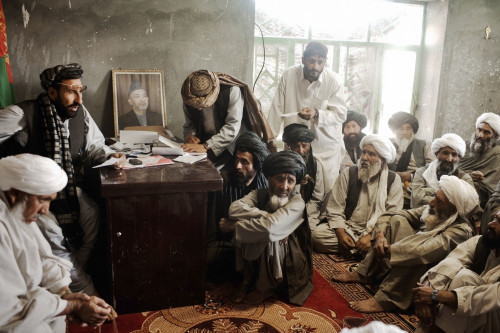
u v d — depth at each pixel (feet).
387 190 12.55
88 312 6.88
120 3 14.28
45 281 7.16
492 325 7.80
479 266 8.41
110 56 14.53
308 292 10.61
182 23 15.01
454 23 17.99
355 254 12.74
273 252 10.19
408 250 9.80
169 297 9.96
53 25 13.83
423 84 19.31
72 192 9.93
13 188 6.47
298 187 12.71
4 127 9.39
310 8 17.37
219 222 11.19
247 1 15.47
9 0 13.32
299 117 15.07
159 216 9.42
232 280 11.29
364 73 18.66
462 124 18.98
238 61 15.87
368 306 10.12
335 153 14.92
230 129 12.64
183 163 10.84
